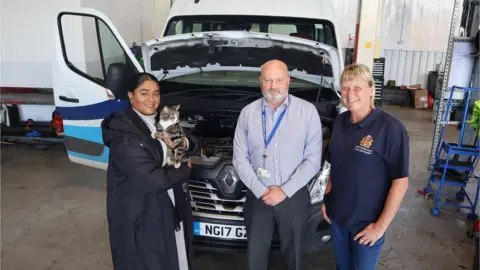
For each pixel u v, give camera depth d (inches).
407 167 66.1
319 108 113.4
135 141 66.7
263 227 81.5
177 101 120.0
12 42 208.4
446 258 111.3
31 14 203.5
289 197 78.7
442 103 179.3
